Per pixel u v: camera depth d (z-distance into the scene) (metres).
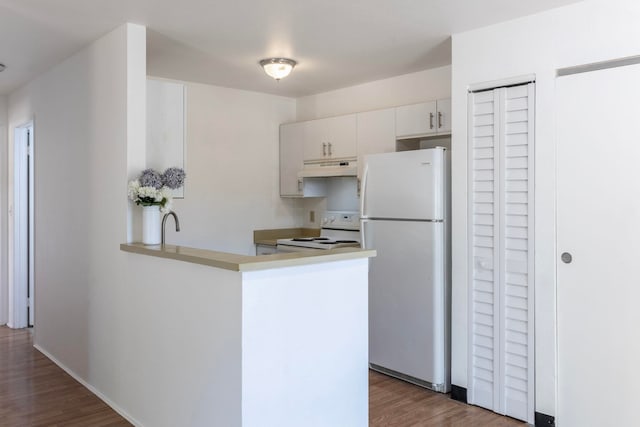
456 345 3.27
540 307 2.87
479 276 3.14
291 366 2.29
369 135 4.37
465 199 3.20
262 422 2.18
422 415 3.04
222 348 2.21
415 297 3.52
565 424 2.79
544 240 2.85
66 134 3.79
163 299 2.62
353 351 2.55
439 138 4.13
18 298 5.03
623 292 2.59
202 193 4.75
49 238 4.10
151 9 2.82
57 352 3.98
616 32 2.58
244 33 3.23
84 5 2.75
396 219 3.63
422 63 3.96
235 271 2.12
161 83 3.32
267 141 5.22
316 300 2.38
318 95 5.15
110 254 3.17
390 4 2.73
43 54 3.67
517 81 2.94
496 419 2.98
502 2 2.70
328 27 3.12
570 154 2.75
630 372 2.57
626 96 2.56
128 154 3.02
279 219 5.34
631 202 2.56
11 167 5.02
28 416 3.01
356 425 2.57
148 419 2.77
